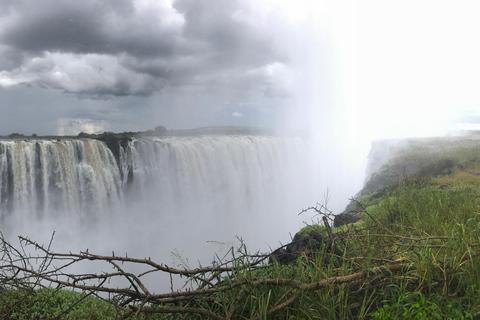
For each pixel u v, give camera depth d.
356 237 4.76
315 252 4.12
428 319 3.07
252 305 3.27
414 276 3.63
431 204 6.74
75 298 4.81
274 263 3.86
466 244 3.78
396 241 5.00
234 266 3.73
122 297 3.31
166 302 3.33
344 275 3.68
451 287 3.51
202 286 3.58
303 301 3.26
